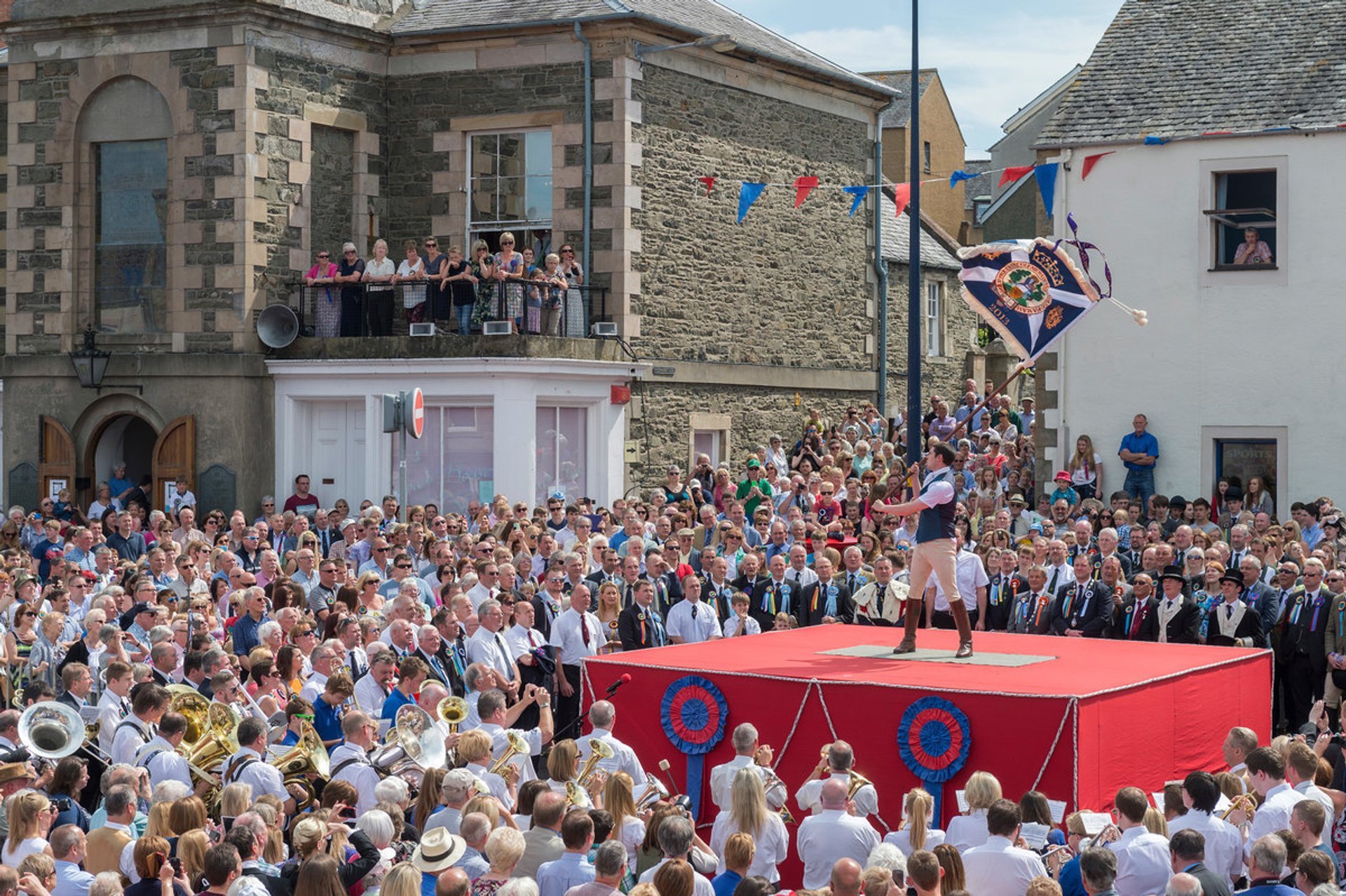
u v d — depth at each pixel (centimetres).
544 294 2284
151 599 1427
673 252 2478
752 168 2645
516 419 2236
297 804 1021
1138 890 916
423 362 2261
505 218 2475
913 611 1398
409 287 2339
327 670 1210
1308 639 1535
